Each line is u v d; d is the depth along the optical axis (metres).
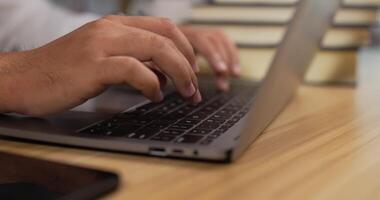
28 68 0.47
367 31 0.94
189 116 0.51
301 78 0.74
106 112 0.52
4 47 0.89
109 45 0.46
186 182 0.34
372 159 0.41
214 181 0.34
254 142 0.45
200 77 0.85
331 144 0.45
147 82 0.45
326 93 0.78
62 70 0.46
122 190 0.33
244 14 1.01
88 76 0.45
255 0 1.00
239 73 0.88
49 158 0.40
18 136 0.45
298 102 0.69
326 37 0.89
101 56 0.46
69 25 0.93
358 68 0.92
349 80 0.90
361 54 1.00
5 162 0.38
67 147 0.43
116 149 0.41
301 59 0.63
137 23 0.53
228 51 0.89
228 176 0.36
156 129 0.45
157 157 0.40
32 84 0.46
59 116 0.50
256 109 0.43
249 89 0.74
